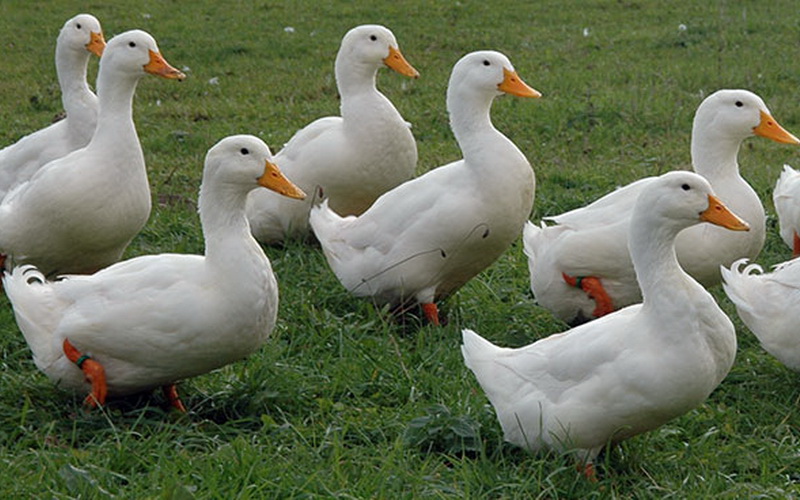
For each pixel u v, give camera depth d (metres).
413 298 10.87
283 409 8.81
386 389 9.22
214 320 8.22
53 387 8.86
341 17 27.70
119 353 8.31
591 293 10.27
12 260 10.81
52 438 8.02
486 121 10.55
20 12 28.09
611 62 22.58
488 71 10.45
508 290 11.53
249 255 8.34
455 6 28.55
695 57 22.78
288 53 24.28
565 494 7.47
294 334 10.27
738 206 10.36
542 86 20.72
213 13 28.09
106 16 27.62
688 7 27.70
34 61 23.70
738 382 9.61
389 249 10.68
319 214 11.41
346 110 12.55
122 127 10.58
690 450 8.13
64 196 10.35
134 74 10.53
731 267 9.77
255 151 8.41
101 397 8.37
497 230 10.51
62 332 8.35
